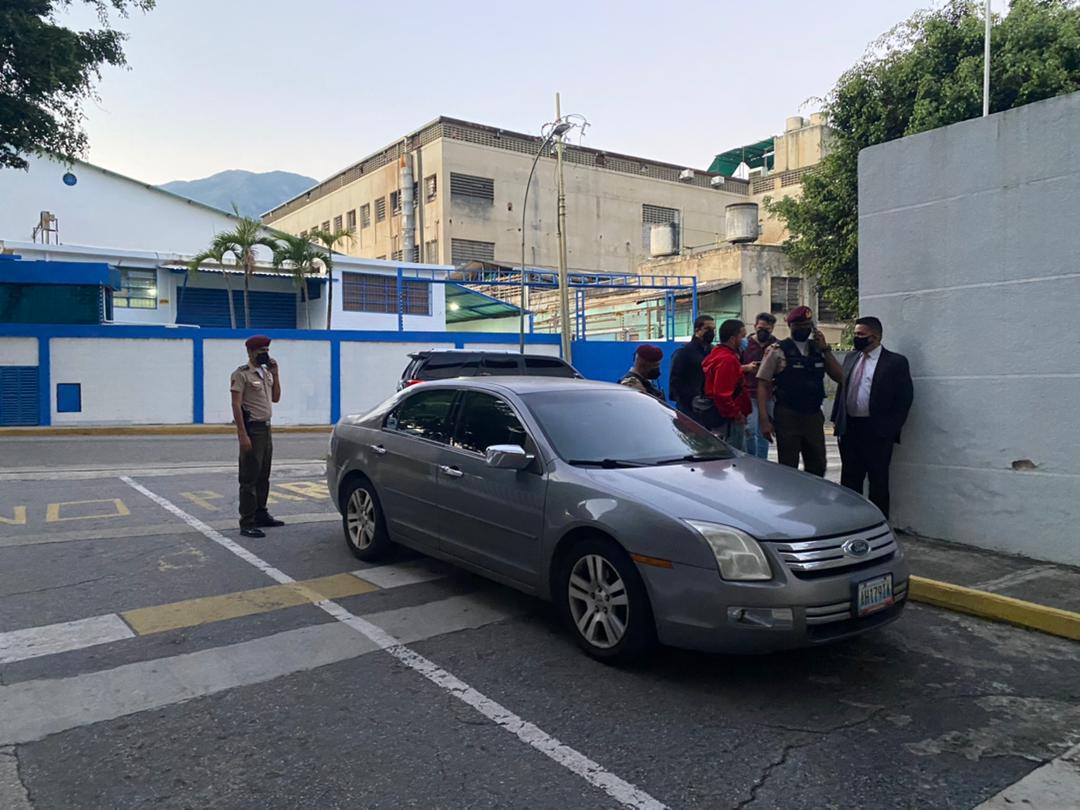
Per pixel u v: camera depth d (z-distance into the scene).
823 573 4.10
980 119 6.54
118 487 10.17
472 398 5.84
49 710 3.90
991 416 6.55
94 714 3.87
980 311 6.60
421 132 44.78
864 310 7.43
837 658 4.67
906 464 7.16
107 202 29.14
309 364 21.20
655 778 3.35
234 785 3.27
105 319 21.41
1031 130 6.24
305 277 27.58
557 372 14.44
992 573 5.93
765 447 9.61
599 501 4.53
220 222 30.91
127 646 4.73
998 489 6.53
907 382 6.74
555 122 22.25
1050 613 5.06
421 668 4.47
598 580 4.55
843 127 22.31
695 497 4.44
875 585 4.23
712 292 31.50
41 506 8.83
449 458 5.68
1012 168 6.36
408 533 6.09
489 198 44.06
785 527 4.16
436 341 22.97
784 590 3.97
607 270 47.88
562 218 22.61
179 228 30.28
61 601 5.53
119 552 6.85
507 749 3.58
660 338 31.53
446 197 42.69
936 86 19.23
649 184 49.78
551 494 4.83
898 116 20.47
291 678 4.32
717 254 31.50
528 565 5.00
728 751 3.58
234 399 7.48
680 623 4.11
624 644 4.35
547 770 3.41
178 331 19.64
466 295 31.19
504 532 5.17
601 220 47.84
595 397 5.77
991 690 4.24
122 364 19.19
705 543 4.07
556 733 3.73
